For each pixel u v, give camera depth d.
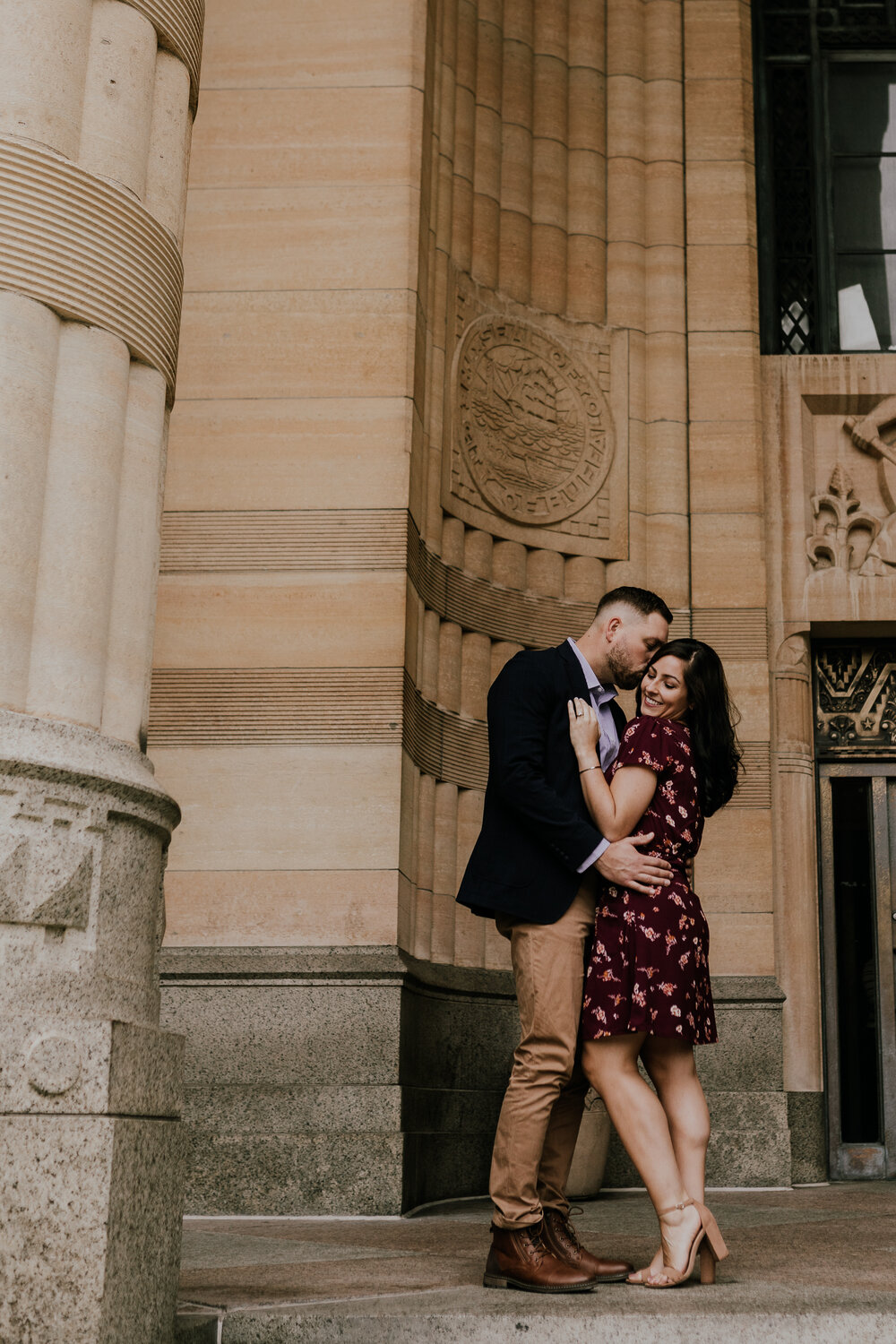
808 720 8.53
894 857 8.52
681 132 9.16
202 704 6.69
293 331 7.09
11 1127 2.56
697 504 8.58
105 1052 2.69
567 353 8.55
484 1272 3.68
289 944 6.39
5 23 3.24
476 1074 7.13
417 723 7.06
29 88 3.23
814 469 8.83
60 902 2.89
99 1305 2.55
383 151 7.30
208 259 7.19
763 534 8.58
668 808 3.64
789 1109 7.92
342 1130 6.00
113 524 3.32
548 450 8.32
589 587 8.30
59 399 3.24
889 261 9.37
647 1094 3.47
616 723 3.88
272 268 7.17
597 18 9.20
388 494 6.88
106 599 3.28
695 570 8.50
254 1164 5.90
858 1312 2.95
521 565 8.12
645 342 8.82
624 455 8.55
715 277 8.92
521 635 8.00
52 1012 2.79
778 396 8.86
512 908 3.51
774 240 9.41
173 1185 2.90
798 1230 4.96
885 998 8.30
